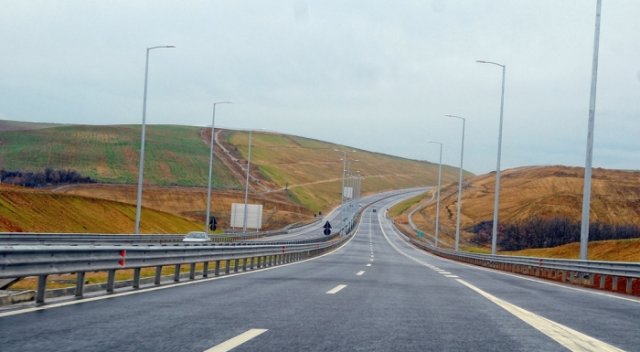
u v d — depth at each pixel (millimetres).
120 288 16219
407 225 142375
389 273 27594
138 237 48031
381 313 12102
